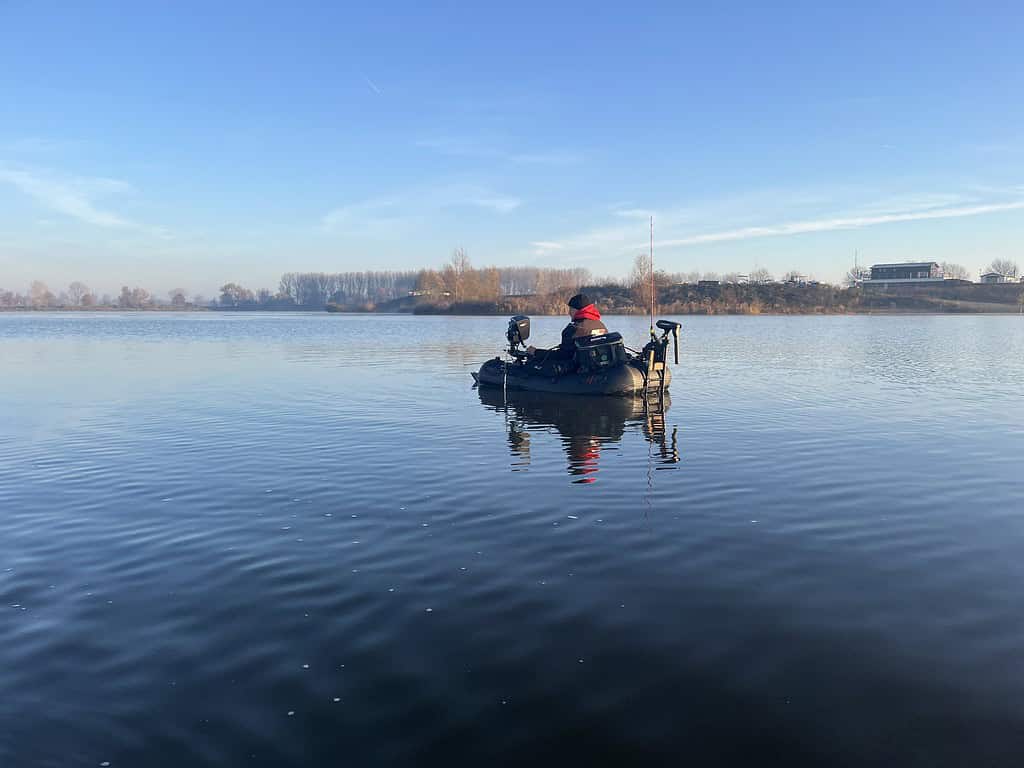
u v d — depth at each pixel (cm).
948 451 1181
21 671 485
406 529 782
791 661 484
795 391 1977
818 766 378
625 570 654
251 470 1067
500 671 475
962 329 5944
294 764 384
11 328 6838
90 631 542
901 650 498
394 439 1309
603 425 1458
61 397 1889
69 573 661
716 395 1903
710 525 790
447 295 12562
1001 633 522
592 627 537
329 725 418
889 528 779
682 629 533
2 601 600
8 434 1366
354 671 478
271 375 2428
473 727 414
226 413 1617
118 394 1945
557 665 482
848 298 11956
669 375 1920
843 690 448
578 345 1895
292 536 761
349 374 2461
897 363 2809
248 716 429
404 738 405
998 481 982
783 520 809
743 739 401
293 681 467
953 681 457
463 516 829
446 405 1744
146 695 454
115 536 766
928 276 14988
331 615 564
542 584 621
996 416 1536
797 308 10925
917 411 1611
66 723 425
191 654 505
